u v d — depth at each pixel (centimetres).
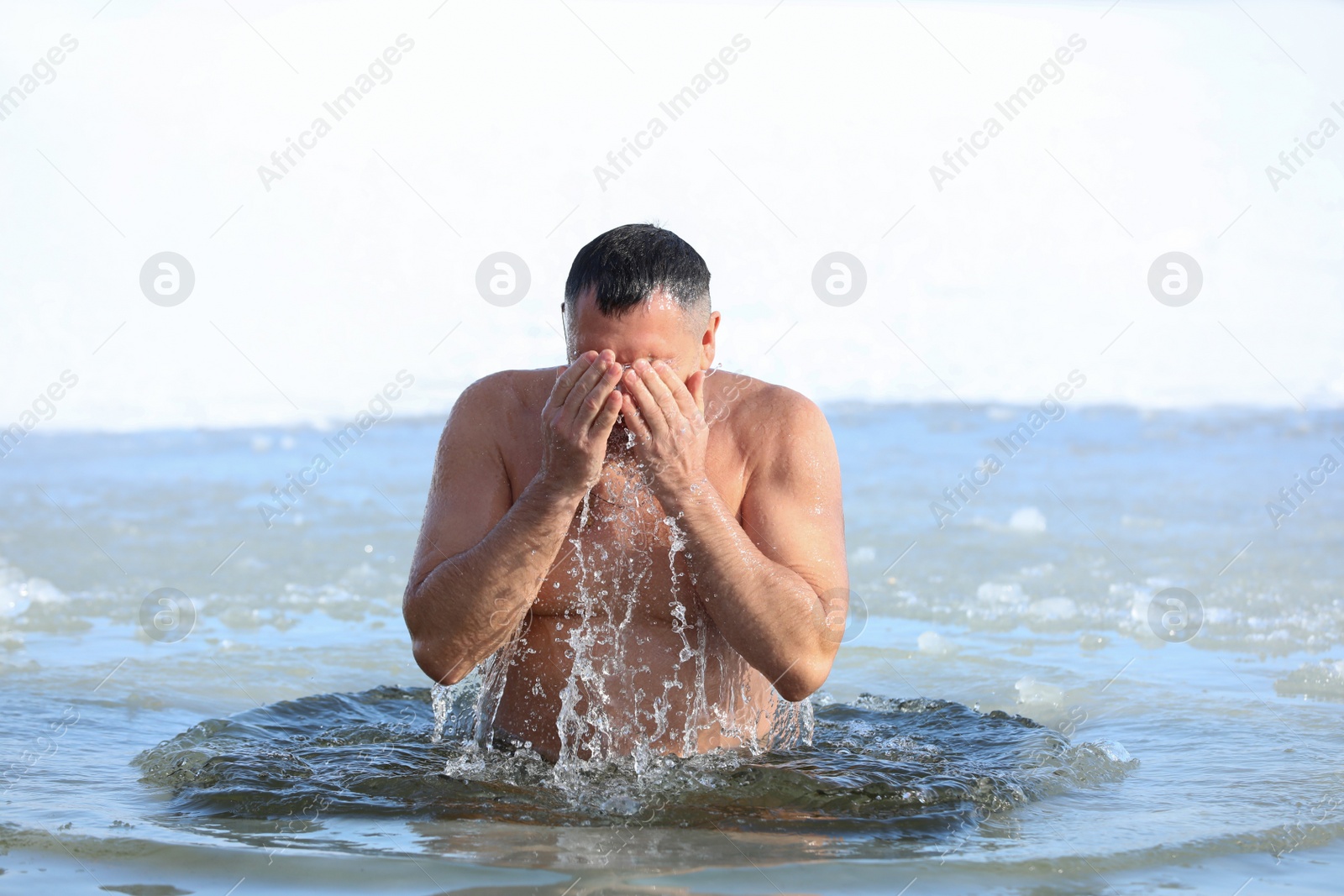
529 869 684
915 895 658
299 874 677
